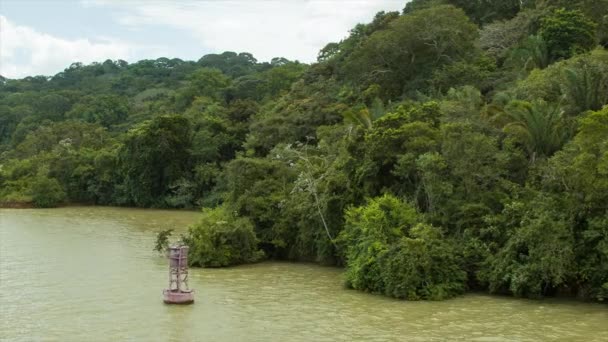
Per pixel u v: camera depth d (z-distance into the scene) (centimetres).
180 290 2642
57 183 7750
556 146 3072
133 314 2439
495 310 2470
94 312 2469
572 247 2553
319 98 6456
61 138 9781
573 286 2662
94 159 7931
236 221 3625
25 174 8331
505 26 6462
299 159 4144
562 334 2128
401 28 6109
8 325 2286
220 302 2647
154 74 19600
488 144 2945
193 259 3497
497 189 2909
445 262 2728
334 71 7650
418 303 2611
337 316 2405
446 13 6081
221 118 7925
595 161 2530
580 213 2598
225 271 3378
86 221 5884
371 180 3272
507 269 2620
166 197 7325
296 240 3666
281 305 2594
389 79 6344
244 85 11456
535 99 3650
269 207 3759
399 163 3102
